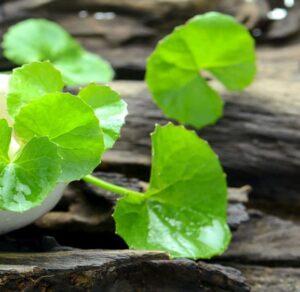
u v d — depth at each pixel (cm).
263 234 47
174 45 47
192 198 42
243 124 49
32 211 39
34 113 38
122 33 58
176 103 48
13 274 38
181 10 58
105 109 39
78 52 53
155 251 40
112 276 39
